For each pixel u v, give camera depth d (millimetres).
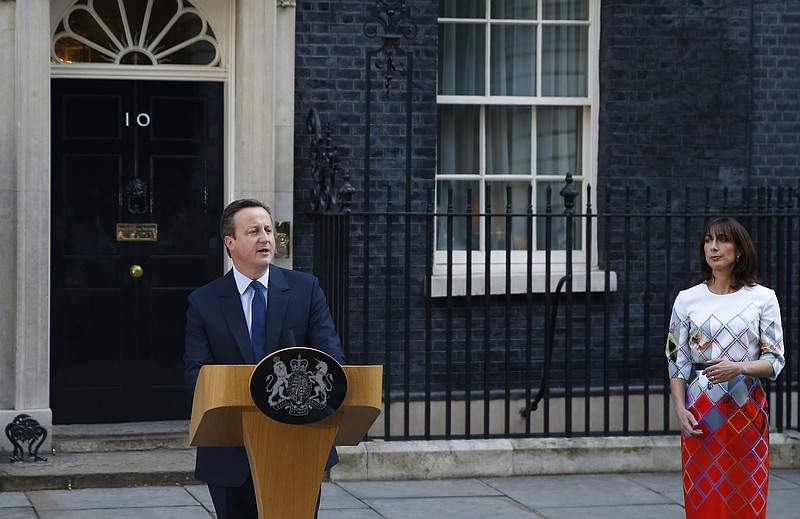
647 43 8148
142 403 7664
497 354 8031
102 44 7582
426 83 7863
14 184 6965
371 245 7801
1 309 6996
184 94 7656
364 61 7723
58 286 7527
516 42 8320
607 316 7320
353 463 6977
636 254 8188
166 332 7688
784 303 8336
